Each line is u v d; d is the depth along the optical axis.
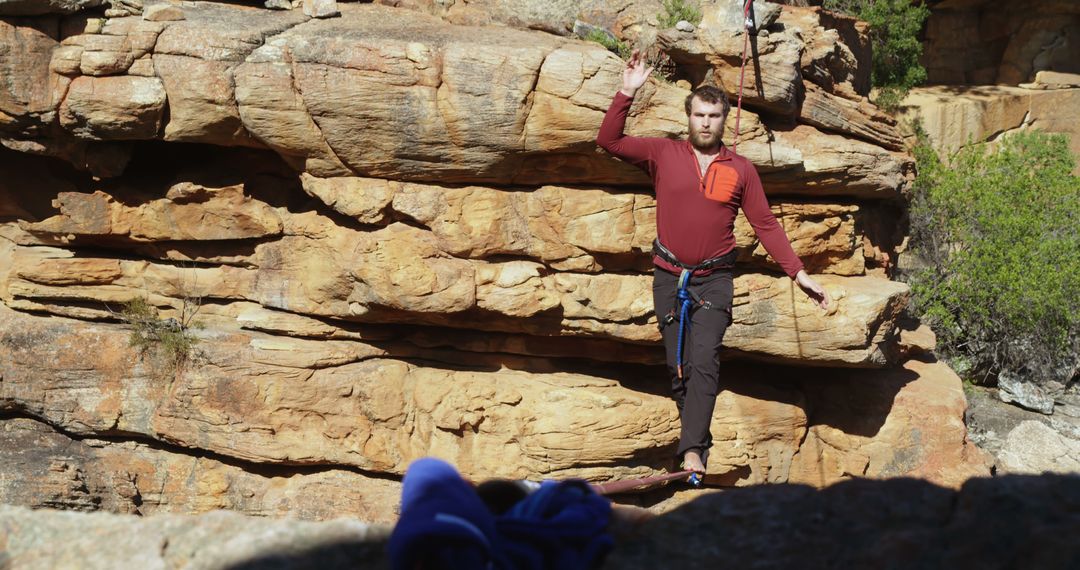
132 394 10.58
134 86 9.15
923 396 10.66
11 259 10.99
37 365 10.62
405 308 9.76
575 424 9.84
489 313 9.91
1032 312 14.10
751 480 10.44
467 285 9.65
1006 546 2.80
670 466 10.30
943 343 14.78
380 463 10.28
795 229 9.95
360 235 9.91
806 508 3.27
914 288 14.57
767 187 9.65
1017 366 14.64
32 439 10.88
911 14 16.28
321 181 9.70
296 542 3.23
